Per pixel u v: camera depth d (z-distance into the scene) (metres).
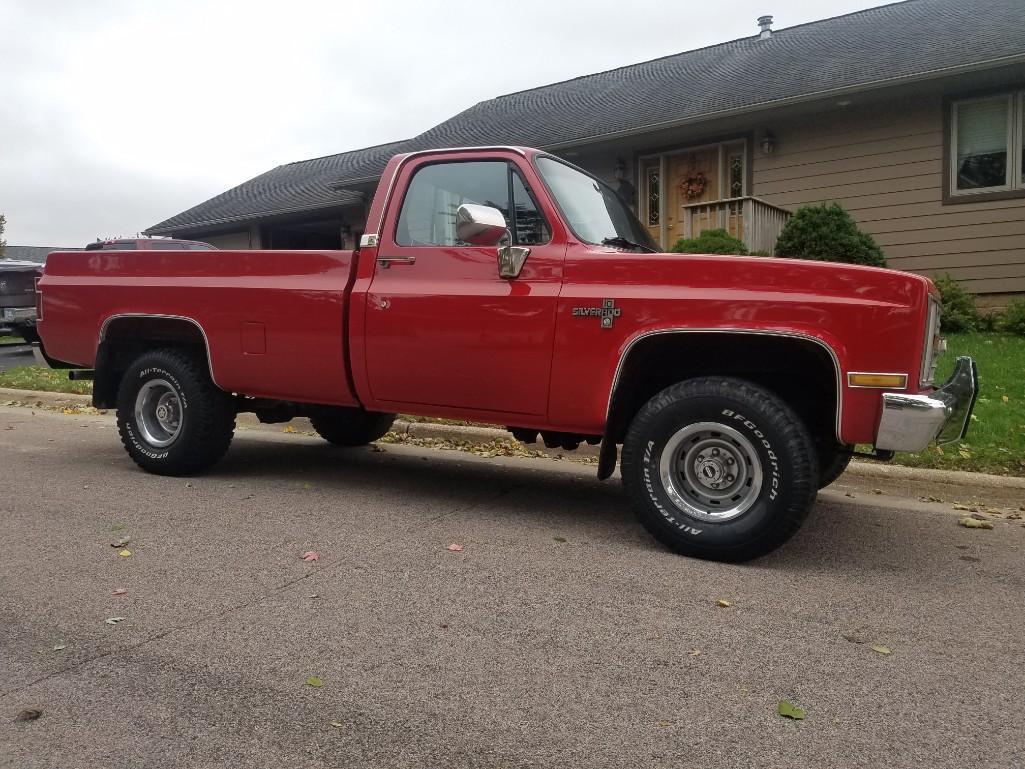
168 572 3.74
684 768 2.23
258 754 2.28
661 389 4.61
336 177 20.70
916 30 13.52
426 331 4.69
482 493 5.54
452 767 2.23
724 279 4.01
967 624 3.32
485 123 17.77
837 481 5.91
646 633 3.14
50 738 2.35
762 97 12.64
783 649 3.02
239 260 5.38
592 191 5.13
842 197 12.55
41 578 3.64
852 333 3.77
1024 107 11.13
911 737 2.42
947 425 4.04
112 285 5.77
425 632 3.10
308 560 3.95
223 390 5.63
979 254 11.55
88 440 7.46
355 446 7.23
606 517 4.95
